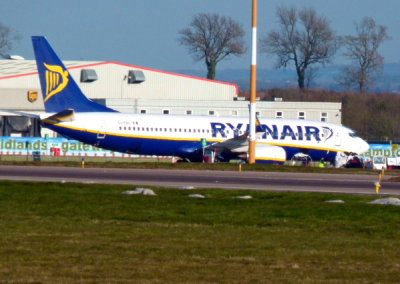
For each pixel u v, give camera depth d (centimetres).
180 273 5844
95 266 6038
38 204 9675
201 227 8206
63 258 6309
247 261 6384
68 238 7256
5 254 6412
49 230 7706
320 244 7344
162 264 6169
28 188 11300
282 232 8025
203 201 10344
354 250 7056
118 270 5906
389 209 9900
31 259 6241
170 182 13475
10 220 8325
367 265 6375
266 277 5778
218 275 5809
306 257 6650
